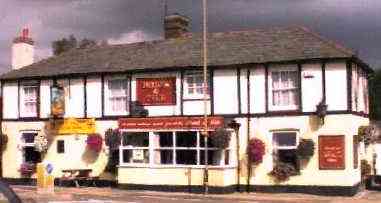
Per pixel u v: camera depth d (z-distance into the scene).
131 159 26.86
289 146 24.94
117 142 27.39
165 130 26.00
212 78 26.36
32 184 30.00
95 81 28.77
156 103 27.38
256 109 25.55
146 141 26.81
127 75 28.05
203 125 25.20
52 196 23.41
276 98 25.31
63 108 29.30
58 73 29.45
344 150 23.92
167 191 25.70
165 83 27.27
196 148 25.50
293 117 24.84
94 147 28.25
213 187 24.84
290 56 25.00
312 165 24.34
